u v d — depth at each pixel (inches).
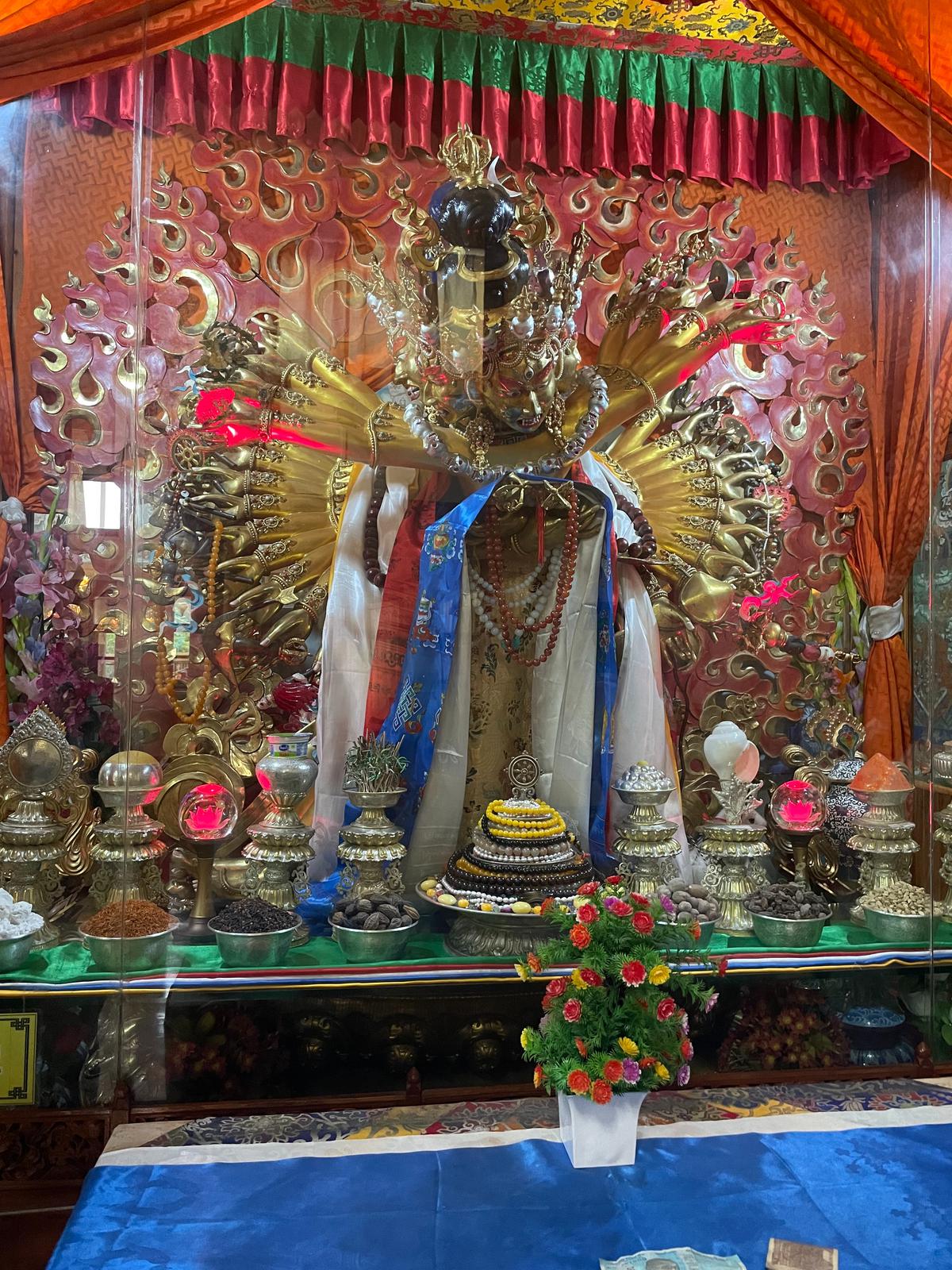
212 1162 86.9
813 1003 115.2
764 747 140.7
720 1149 89.1
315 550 128.4
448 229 123.2
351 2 129.6
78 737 117.4
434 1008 108.2
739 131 141.6
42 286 118.1
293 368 126.7
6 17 107.7
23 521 115.3
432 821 121.2
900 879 125.0
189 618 126.0
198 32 116.0
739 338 140.3
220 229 126.8
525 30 135.6
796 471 143.6
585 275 138.6
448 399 124.8
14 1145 97.9
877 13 122.6
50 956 107.6
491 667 126.6
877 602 141.3
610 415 133.6
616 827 123.8
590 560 126.0
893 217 142.3
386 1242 73.6
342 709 124.6
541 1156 87.8
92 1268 70.4
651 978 88.3
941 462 128.9
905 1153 88.5
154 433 125.3
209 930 114.9
